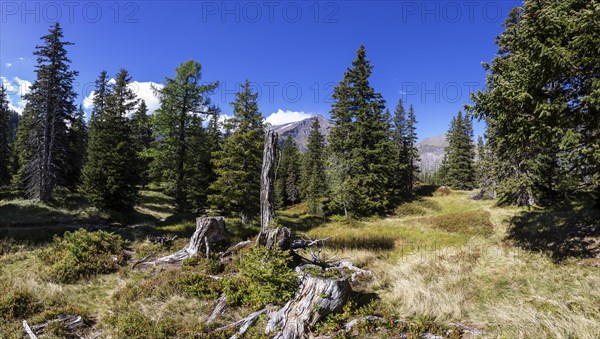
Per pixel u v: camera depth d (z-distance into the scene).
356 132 29.55
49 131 25.91
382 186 31.14
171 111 21.94
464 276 8.91
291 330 6.16
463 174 49.69
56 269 9.71
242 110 22.59
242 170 22.73
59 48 25.45
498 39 17.52
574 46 7.63
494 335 5.57
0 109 37.16
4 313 6.85
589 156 8.14
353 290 8.55
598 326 5.27
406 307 7.16
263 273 7.48
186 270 9.82
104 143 23.80
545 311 6.19
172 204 36.09
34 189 24.88
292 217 32.94
